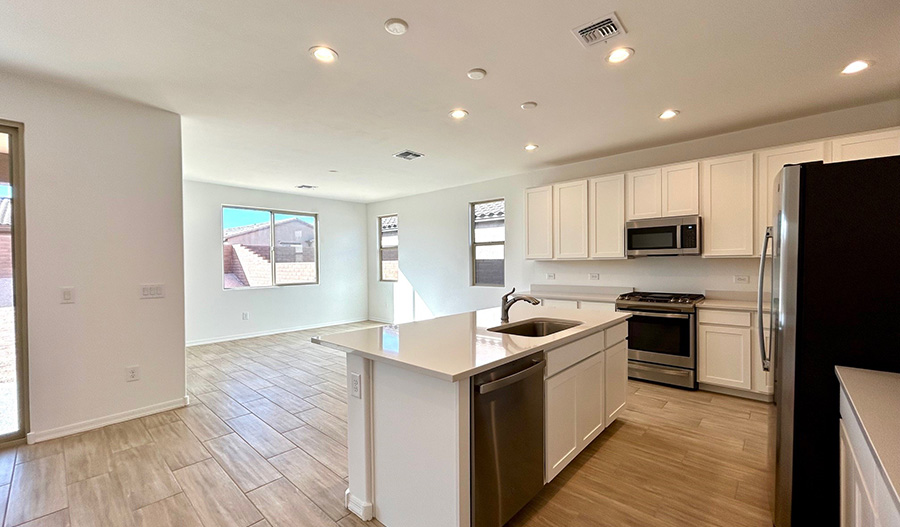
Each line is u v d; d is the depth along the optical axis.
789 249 1.60
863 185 1.47
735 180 3.51
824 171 1.53
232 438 2.73
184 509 1.95
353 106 3.09
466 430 1.56
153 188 3.12
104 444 2.63
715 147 3.86
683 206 3.79
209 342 5.94
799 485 1.59
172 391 3.25
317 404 3.39
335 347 1.96
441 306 6.71
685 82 2.70
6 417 2.62
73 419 2.79
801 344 1.57
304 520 1.87
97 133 2.86
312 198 7.25
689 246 3.70
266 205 6.62
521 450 1.84
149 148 3.09
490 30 2.08
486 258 6.16
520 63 2.43
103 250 2.90
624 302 3.96
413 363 1.61
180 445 2.62
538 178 5.32
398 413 1.77
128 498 2.04
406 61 2.39
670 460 2.39
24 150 2.60
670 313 3.67
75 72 2.51
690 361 3.58
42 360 2.67
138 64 2.41
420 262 7.05
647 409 3.20
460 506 1.54
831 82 2.71
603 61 2.41
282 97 2.91
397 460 1.78
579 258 4.55
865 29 2.06
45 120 2.66
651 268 4.36
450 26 2.04
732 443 2.60
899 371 1.42
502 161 4.84
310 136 3.79
